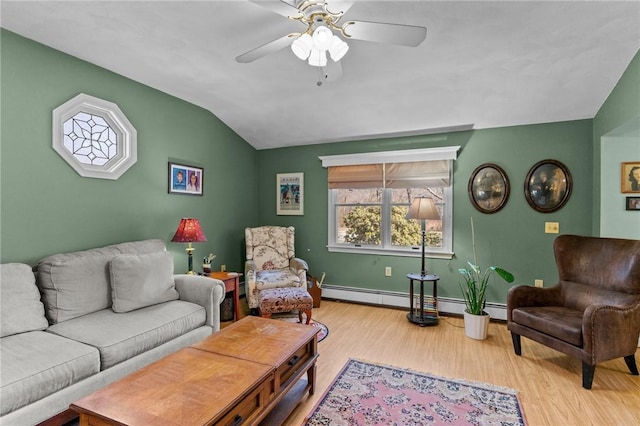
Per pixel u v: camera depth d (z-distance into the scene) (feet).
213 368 5.17
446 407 6.57
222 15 7.02
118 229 9.44
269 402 5.17
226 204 13.84
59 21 7.05
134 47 8.17
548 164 11.09
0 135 7.02
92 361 5.87
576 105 10.12
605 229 10.07
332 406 6.59
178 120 11.35
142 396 4.38
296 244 15.35
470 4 6.54
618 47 7.66
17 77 7.26
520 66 8.70
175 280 9.23
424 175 12.69
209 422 3.89
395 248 13.53
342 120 12.55
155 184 10.55
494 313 11.82
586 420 6.19
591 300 8.52
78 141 8.53
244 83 10.37
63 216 8.13
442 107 10.96
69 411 5.49
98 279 7.66
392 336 10.30
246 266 12.92
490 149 11.90
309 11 5.27
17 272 6.58
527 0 6.39
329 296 14.57
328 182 14.52
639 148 9.71
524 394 7.06
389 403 6.70
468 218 12.23
